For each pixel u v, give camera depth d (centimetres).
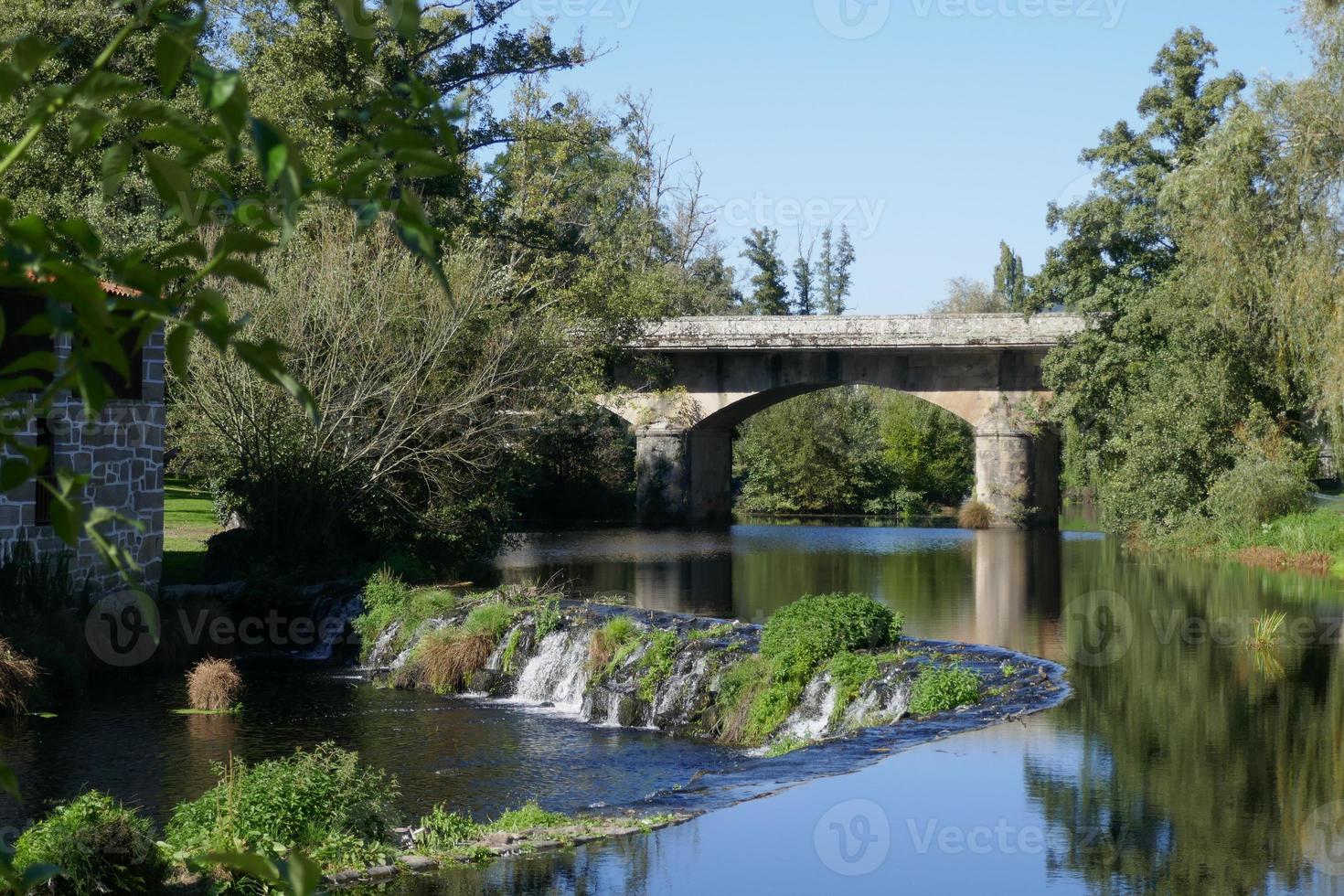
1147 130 4788
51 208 3189
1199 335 4188
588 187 6378
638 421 6228
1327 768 1410
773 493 8019
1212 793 1307
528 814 1311
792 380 5928
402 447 3164
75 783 1570
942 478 7944
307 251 3125
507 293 3916
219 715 2028
